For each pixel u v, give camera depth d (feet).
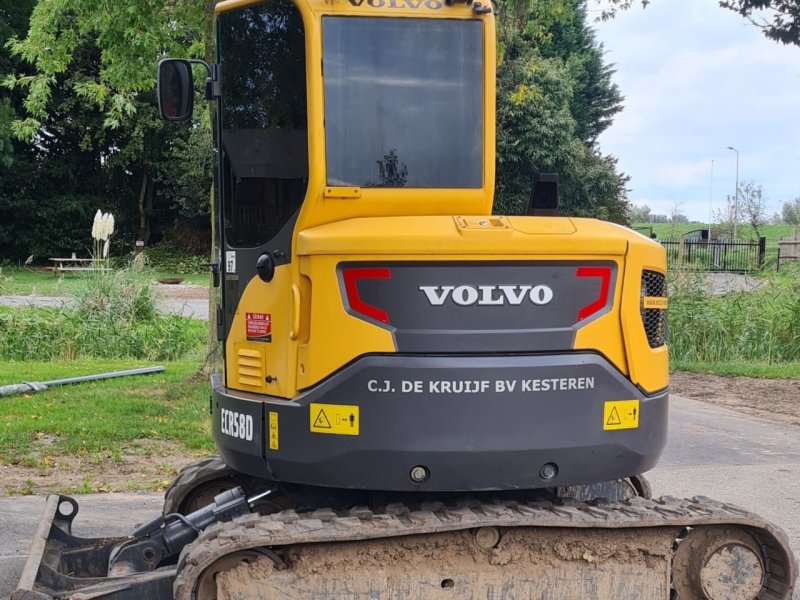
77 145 137.28
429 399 12.00
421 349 12.08
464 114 13.47
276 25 13.47
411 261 12.06
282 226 13.01
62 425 29.48
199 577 11.68
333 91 12.96
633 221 139.44
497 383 12.10
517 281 12.29
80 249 135.33
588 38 145.79
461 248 12.04
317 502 13.99
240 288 13.85
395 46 13.25
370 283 12.12
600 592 12.76
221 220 14.48
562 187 113.09
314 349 12.25
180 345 48.19
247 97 13.96
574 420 12.43
